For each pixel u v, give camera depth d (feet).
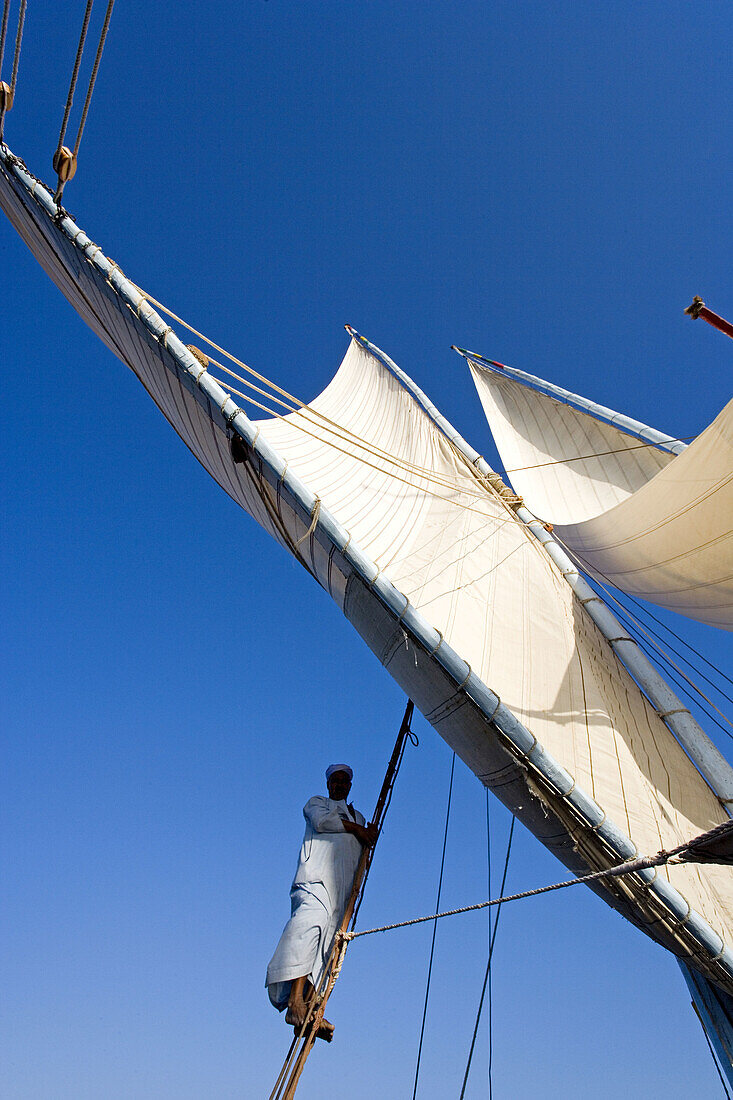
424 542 49.93
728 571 47.88
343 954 30.60
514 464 73.56
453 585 46.68
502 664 42.19
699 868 35.65
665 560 50.47
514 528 55.57
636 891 30.94
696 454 41.29
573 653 45.70
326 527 32.40
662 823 37.19
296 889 31.76
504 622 45.57
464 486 58.49
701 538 46.55
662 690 46.39
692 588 51.85
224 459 40.65
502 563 50.93
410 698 35.32
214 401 33.45
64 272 42.01
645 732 43.16
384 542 48.52
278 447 57.57
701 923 30.50
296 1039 28.53
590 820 30.63
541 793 31.22
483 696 31.04
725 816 40.32
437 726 33.91
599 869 31.35
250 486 39.78
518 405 78.74
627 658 48.44
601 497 67.87
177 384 37.29
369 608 34.22
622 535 50.78
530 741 30.83
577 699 42.09
